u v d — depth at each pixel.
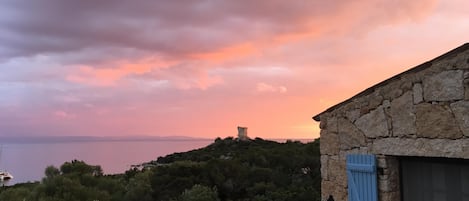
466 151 3.29
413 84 3.79
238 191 28.39
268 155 34.25
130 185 26.56
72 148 167.88
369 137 4.30
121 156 104.19
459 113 3.36
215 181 28.88
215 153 42.75
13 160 91.62
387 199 4.03
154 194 26.97
